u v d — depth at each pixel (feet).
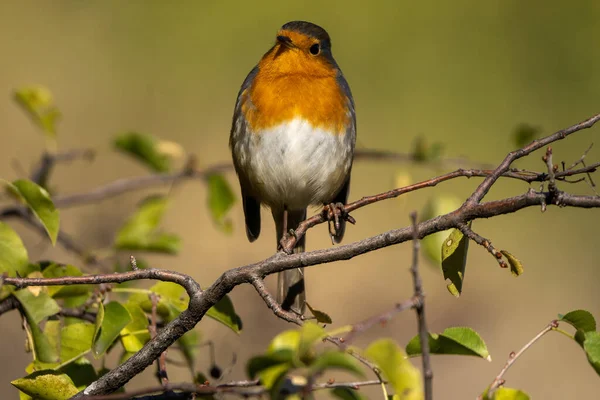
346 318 40.73
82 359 17.22
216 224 27.12
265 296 15.06
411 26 58.18
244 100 24.53
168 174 27.86
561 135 15.58
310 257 15.30
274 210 26.81
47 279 15.17
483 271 45.16
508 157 15.47
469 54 57.21
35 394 14.64
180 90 52.75
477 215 14.83
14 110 47.88
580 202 14.20
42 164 26.84
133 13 56.85
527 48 57.36
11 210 25.71
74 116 48.85
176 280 15.34
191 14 56.95
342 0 58.44
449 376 37.42
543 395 37.50
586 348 13.34
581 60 56.65
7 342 32.19
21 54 52.60
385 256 44.37
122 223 33.78
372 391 31.89
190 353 19.27
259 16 57.06
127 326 17.34
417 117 53.01
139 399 15.79
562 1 59.00
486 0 59.41
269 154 24.18
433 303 42.16
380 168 48.55
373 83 55.26
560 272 45.09
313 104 23.94
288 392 13.98
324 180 24.75
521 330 41.04
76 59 53.36
